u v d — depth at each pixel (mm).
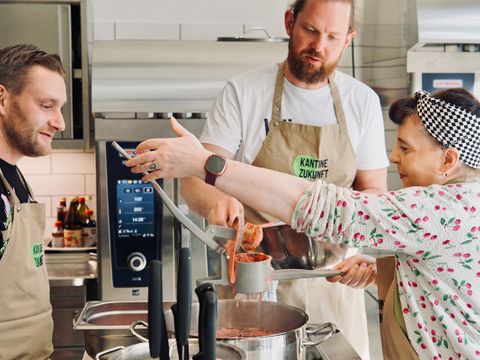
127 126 2709
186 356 1122
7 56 1673
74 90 2965
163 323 1124
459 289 1274
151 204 2699
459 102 1294
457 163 1325
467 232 1258
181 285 1092
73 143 2963
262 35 3260
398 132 1397
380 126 2176
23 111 1657
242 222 1589
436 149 1337
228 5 3240
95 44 2775
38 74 1667
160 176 1382
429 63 2920
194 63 2762
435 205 1270
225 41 2852
